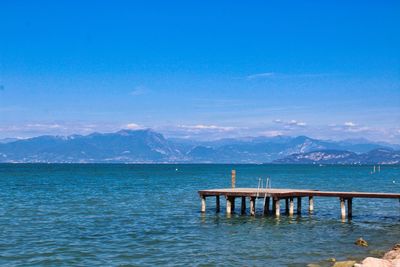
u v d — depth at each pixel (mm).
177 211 50406
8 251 29688
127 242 32781
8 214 47188
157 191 80625
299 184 106250
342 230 38281
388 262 24016
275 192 44875
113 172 198000
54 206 54969
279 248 30938
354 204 58219
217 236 35250
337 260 27578
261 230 38062
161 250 30250
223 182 114188
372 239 34438
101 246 31375
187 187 92438
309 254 29156
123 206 55375
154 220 43375
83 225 40156
